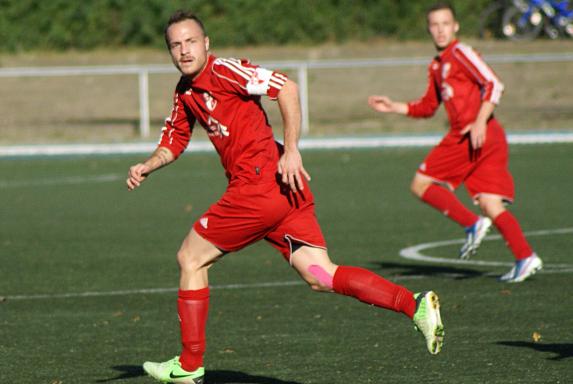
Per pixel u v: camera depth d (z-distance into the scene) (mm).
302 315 23484
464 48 27031
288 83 16047
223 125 16531
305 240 16484
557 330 21172
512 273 26922
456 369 18266
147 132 74875
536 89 81688
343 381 17766
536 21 97750
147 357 20016
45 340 21578
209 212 16875
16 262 32062
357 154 65062
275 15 103250
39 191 51375
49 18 103500
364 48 100938
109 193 50000
